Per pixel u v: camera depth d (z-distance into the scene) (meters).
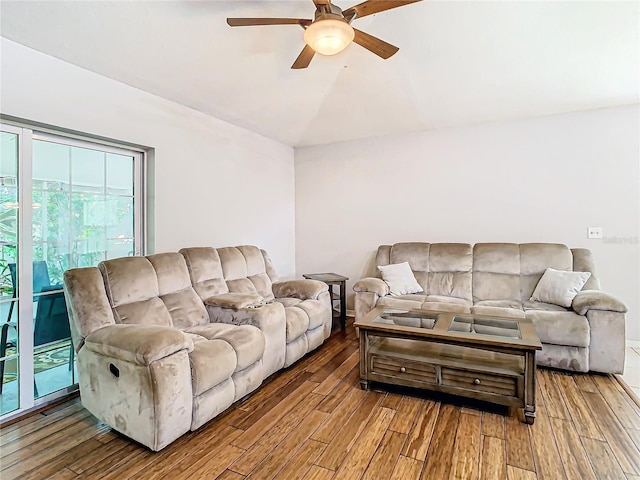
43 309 2.50
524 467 1.76
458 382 2.34
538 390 2.58
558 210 3.72
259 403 2.44
